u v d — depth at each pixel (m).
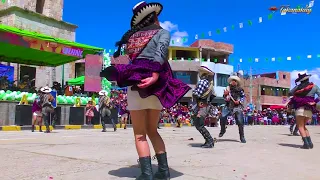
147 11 3.62
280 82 57.03
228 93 8.79
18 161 4.91
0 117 15.19
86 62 20.59
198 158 5.48
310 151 6.91
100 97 14.23
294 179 4.02
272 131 15.23
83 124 18.28
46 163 4.75
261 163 5.10
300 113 7.48
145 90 3.37
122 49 3.79
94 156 5.51
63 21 26.84
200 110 7.11
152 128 3.73
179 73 43.38
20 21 24.19
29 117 15.65
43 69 26.14
